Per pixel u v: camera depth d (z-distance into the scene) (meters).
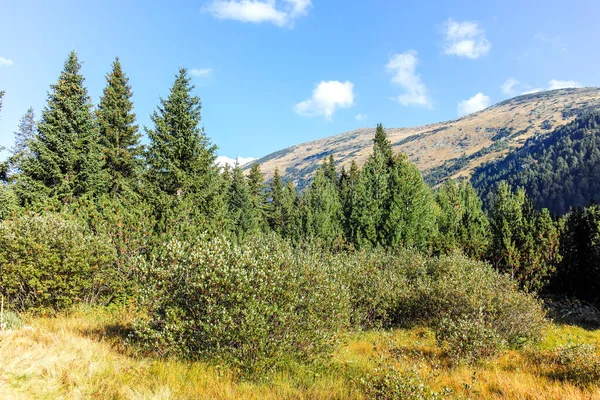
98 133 23.12
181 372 6.39
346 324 9.18
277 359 6.88
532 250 21.34
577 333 13.80
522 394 6.71
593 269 21.16
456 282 12.68
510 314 11.24
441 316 12.37
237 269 7.11
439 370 8.28
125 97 26.75
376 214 30.81
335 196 47.41
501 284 13.20
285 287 7.59
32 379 5.15
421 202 29.59
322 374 7.37
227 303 7.09
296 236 39.22
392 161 39.34
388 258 18.91
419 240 28.44
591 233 21.94
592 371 8.05
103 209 14.22
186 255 8.01
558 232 22.72
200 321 6.84
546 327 12.14
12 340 6.53
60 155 20.45
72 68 22.61
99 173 22.00
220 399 5.55
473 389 7.14
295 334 7.36
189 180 18.59
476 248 23.66
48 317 9.66
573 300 20.47
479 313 10.83
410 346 10.94
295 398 5.88
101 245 11.23
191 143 19.41
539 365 9.12
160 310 7.61
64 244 10.06
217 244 8.27
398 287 14.66
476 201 37.91
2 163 18.72
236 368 6.65
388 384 6.05
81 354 6.50
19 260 9.27
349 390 6.58
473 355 9.38
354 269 14.88
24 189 19.16
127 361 6.76
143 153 19.31
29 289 9.83
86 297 10.96
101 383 5.42
